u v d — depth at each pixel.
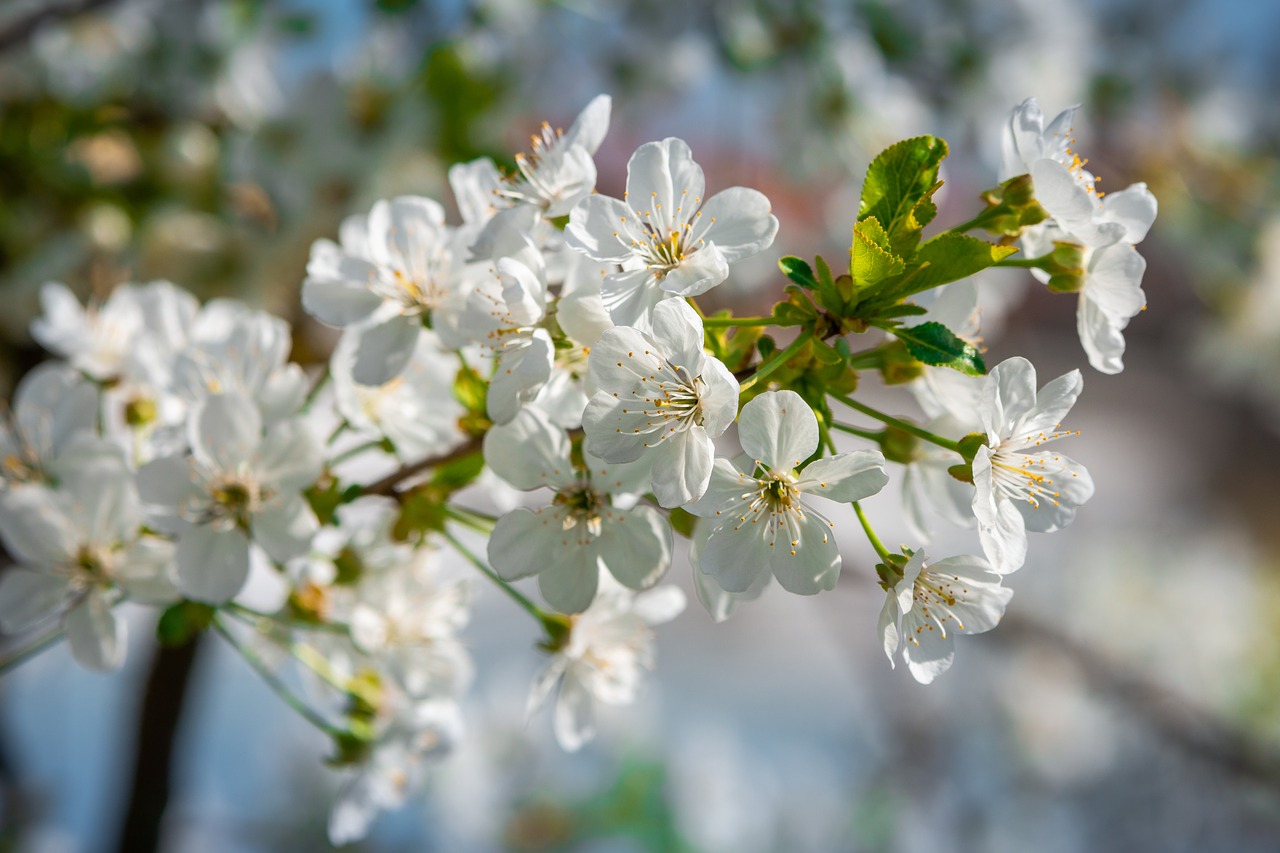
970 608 0.45
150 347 0.51
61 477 0.48
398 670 0.51
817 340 0.44
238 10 0.75
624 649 0.50
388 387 0.49
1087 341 0.46
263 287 0.75
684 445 0.44
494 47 0.76
